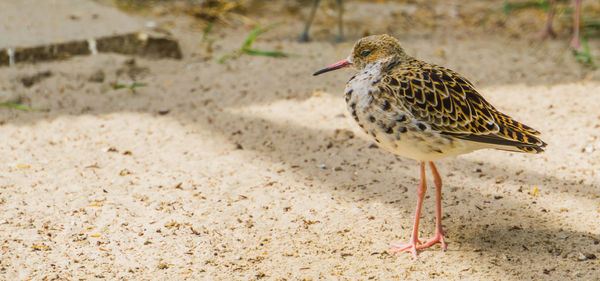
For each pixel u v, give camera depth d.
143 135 12.20
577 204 9.61
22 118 12.80
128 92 14.23
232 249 8.62
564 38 18.52
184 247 8.64
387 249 8.63
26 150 11.46
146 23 18.25
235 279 7.93
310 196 9.99
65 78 14.48
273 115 13.12
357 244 8.74
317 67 15.91
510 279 7.87
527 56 16.84
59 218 9.29
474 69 15.71
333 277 8.00
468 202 9.73
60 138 12.01
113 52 15.90
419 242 8.72
